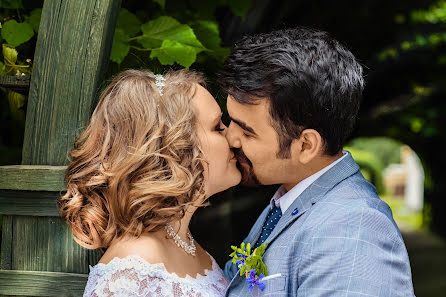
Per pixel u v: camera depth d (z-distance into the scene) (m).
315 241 1.41
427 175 16.31
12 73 1.99
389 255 1.36
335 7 6.23
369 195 1.51
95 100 1.72
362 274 1.32
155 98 1.51
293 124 1.47
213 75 2.43
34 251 1.73
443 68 10.17
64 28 1.71
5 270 1.73
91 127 1.54
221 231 2.79
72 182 1.54
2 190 1.72
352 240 1.36
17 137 2.44
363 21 7.21
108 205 1.50
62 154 1.71
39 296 1.71
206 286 1.56
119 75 1.58
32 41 2.09
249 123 1.51
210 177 1.58
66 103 1.71
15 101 2.22
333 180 1.54
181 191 1.45
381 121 13.98
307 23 5.61
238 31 2.88
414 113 12.74
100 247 1.57
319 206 1.50
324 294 1.34
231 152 1.63
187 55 2.10
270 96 1.46
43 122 1.73
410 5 7.29
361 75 1.56
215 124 1.59
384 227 1.39
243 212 3.39
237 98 1.49
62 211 1.56
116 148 1.49
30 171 1.68
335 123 1.50
